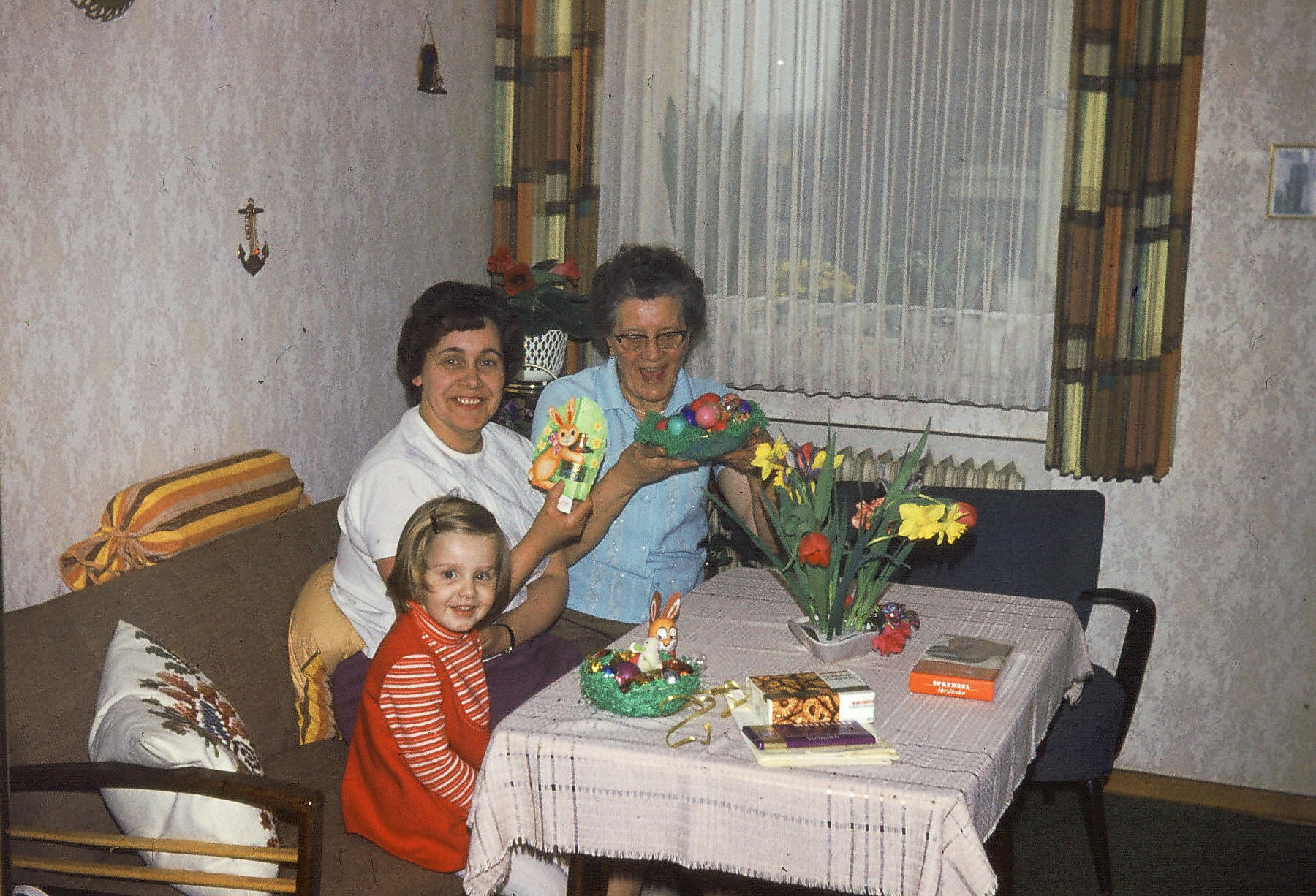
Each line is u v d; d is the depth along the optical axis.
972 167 3.74
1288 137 3.46
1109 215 3.52
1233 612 3.72
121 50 2.53
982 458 3.93
